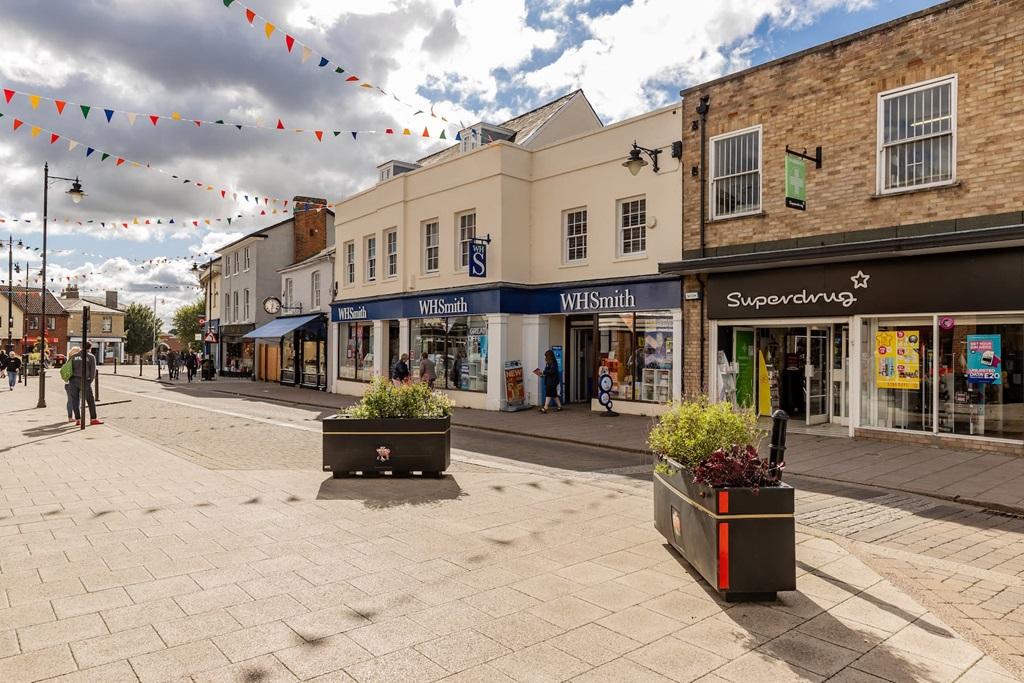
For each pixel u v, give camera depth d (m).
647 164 14.98
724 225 13.45
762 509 4.31
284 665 3.42
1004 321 9.91
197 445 10.98
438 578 4.71
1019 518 6.73
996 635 3.91
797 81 12.31
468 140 20.14
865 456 9.91
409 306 20.34
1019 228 9.08
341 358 24.50
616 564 5.04
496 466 9.36
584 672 3.40
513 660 3.52
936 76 10.55
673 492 5.20
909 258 10.70
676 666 3.48
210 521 6.11
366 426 8.09
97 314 72.19
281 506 6.69
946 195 10.39
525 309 17.62
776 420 5.02
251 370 34.66
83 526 5.91
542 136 19.36
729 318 13.27
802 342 13.85
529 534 5.81
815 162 12.00
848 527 6.33
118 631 3.79
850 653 3.65
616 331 15.67
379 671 3.38
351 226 23.69
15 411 16.92
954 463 9.24
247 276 34.75
